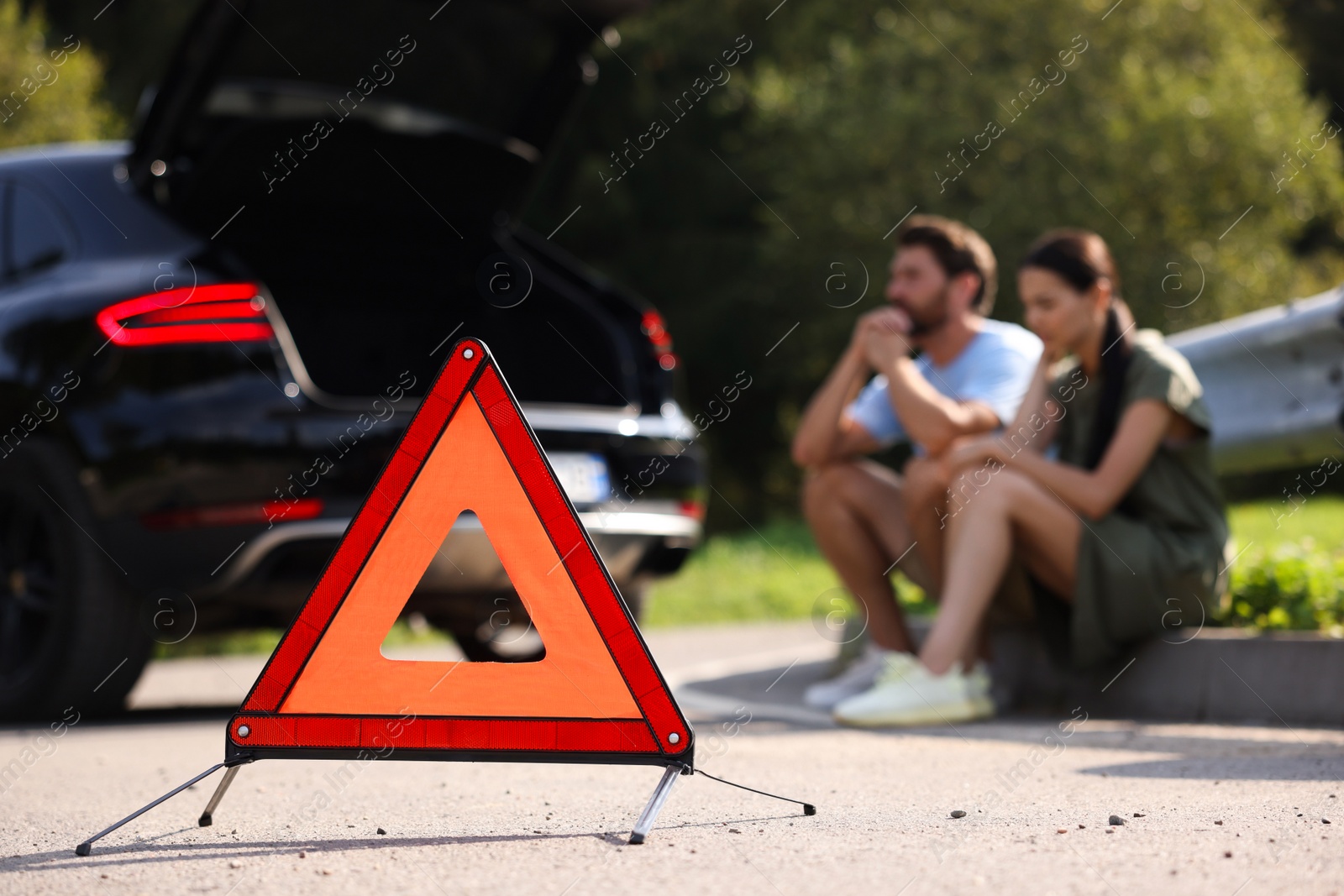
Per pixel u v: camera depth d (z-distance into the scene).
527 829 4.73
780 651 13.82
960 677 8.03
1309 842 4.29
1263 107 35.22
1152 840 4.37
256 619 8.73
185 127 8.91
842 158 36.84
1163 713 8.22
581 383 10.12
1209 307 33.88
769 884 3.79
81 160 9.47
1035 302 8.22
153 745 7.51
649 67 41.12
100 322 8.41
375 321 10.77
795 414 42.12
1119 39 37.09
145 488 8.16
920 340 9.23
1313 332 9.39
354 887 3.83
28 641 9.01
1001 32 37.81
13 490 8.73
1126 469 7.88
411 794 5.63
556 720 4.59
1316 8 39.62
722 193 42.09
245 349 8.25
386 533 4.65
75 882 3.95
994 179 35.84
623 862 4.12
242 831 4.77
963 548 8.04
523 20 9.37
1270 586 8.98
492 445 4.68
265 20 8.47
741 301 40.41
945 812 4.96
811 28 42.16
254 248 9.88
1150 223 35.22
